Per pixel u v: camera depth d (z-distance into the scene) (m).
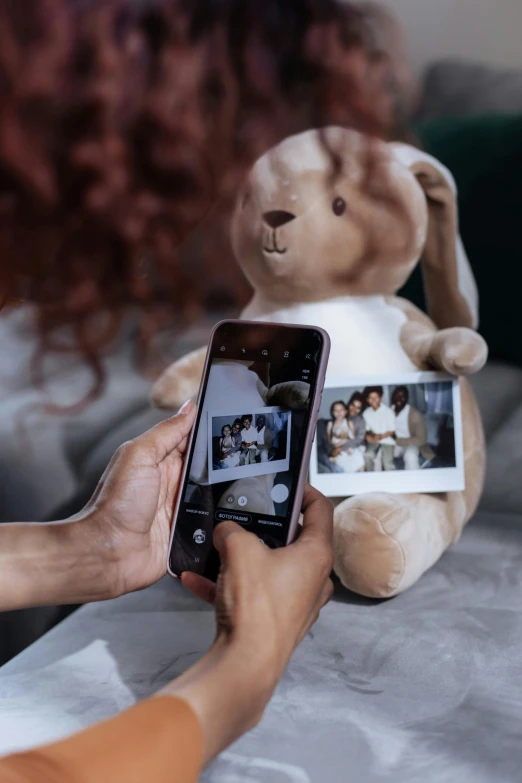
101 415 1.08
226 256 0.54
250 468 0.61
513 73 1.57
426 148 1.42
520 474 1.00
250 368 0.63
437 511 0.77
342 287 0.79
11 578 0.55
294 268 0.76
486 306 1.36
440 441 0.77
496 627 0.68
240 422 0.62
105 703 0.58
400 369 0.78
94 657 0.65
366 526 0.70
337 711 0.56
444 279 0.91
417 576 0.74
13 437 1.05
